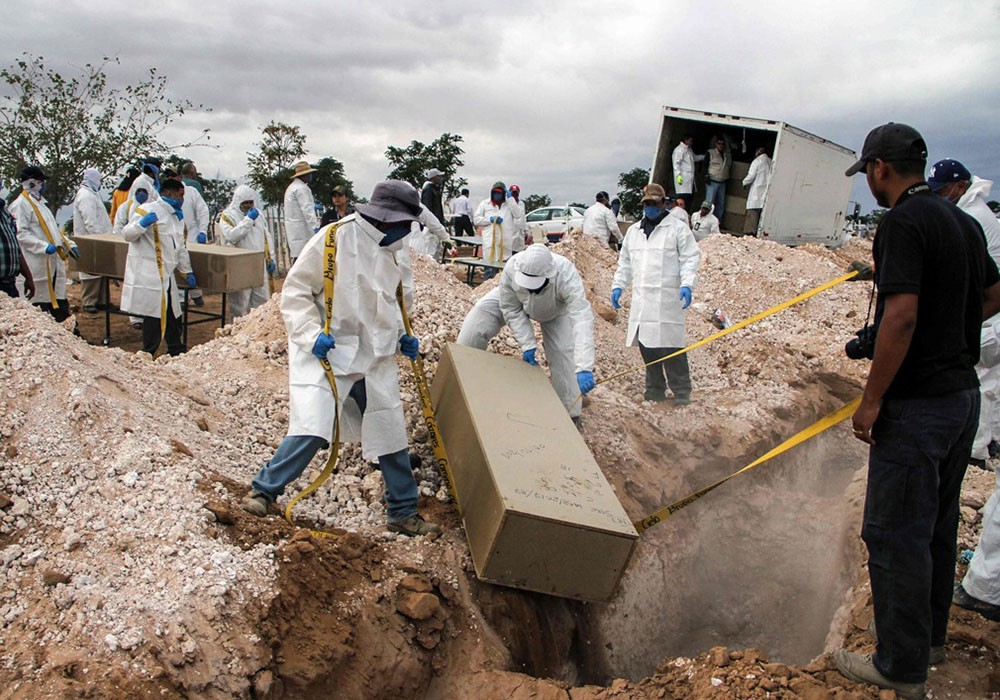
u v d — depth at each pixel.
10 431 4.29
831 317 11.21
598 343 8.73
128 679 3.10
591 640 4.87
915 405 3.37
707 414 7.46
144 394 5.06
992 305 3.70
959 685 3.74
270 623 3.55
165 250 7.83
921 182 3.37
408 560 4.25
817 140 15.35
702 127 15.35
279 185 17.22
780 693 3.50
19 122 14.62
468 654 4.07
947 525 3.66
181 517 3.89
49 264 8.71
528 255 5.53
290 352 4.43
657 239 7.53
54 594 3.44
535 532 4.07
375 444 4.41
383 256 4.37
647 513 5.93
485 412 4.89
